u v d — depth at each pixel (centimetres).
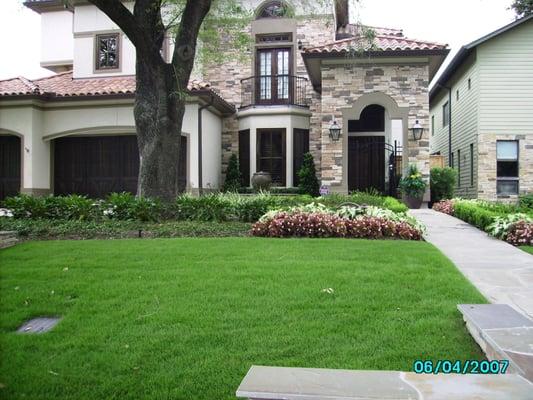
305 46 1911
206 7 1155
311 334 404
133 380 334
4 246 848
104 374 344
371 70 1616
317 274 581
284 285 538
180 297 502
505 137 1806
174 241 833
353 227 921
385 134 1888
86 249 760
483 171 1812
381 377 281
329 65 1631
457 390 258
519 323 377
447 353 364
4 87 1755
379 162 1880
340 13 1919
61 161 1867
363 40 1426
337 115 1627
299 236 919
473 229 1065
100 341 398
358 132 1905
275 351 371
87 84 1845
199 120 1672
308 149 1908
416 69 1603
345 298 492
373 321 430
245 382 274
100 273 602
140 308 472
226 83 1948
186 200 1125
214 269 612
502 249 817
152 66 1145
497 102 1811
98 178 1850
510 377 280
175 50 1155
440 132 2531
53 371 350
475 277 608
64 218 1107
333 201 1291
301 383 272
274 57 1942
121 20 1065
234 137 1931
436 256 693
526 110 1803
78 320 446
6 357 372
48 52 2286
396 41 1656
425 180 1598
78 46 1952
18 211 1120
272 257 686
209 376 337
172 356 369
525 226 902
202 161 1716
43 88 1820
